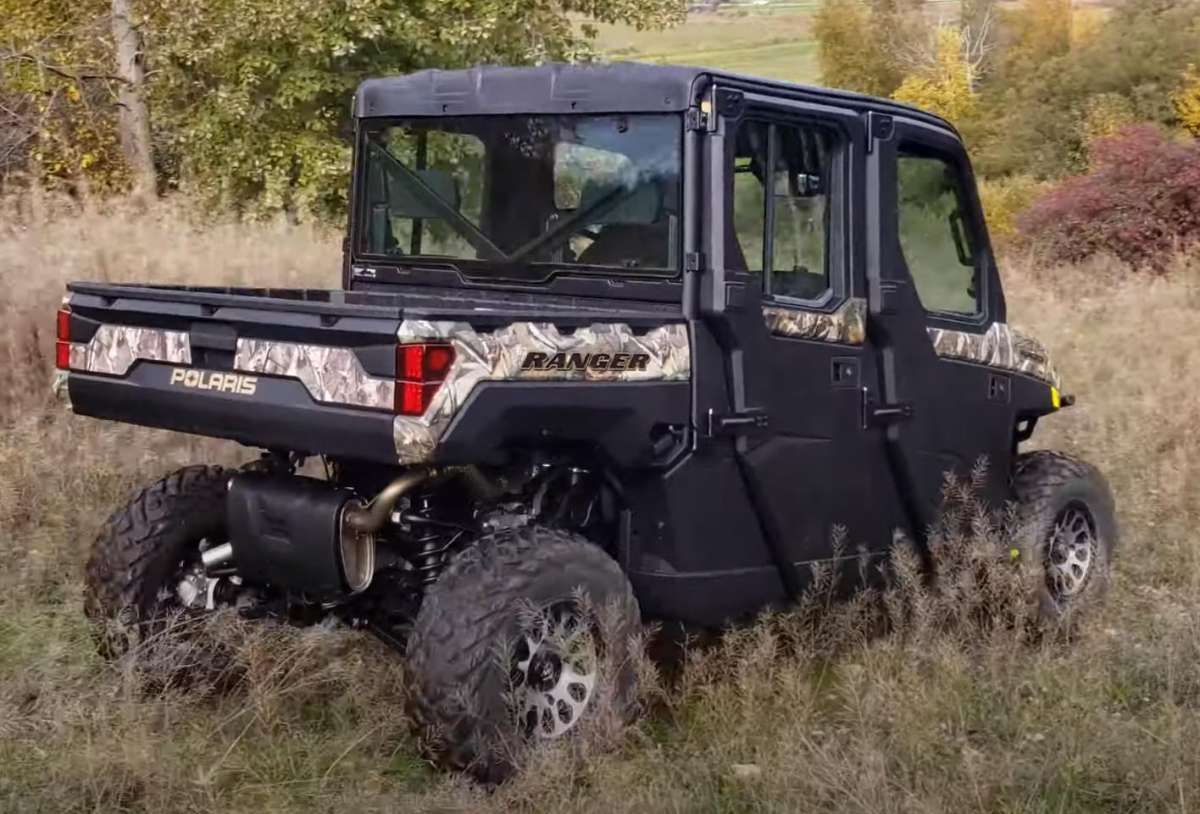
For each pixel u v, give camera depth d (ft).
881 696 15.38
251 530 15.53
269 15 55.42
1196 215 58.90
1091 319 40.68
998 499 19.53
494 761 13.93
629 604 14.98
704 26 207.21
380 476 15.97
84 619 17.80
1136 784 14.34
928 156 18.44
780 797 13.82
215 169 59.00
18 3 58.54
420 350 13.16
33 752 14.43
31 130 51.55
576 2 63.72
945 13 189.78
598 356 14.51
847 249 17.07
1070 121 125.49
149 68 61.16
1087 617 18.92
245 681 16.53
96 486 22.06
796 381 16.49
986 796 13.97
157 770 14.01
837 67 183.32
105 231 33.91
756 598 16.79
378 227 18.67
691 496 15.85
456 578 14.21
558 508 16.02
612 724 14.52
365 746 15.33
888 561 18.04
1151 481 24.94
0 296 28.17
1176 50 122.72
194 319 14.89
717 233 15.55
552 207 16.88
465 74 17.58
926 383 18.08
